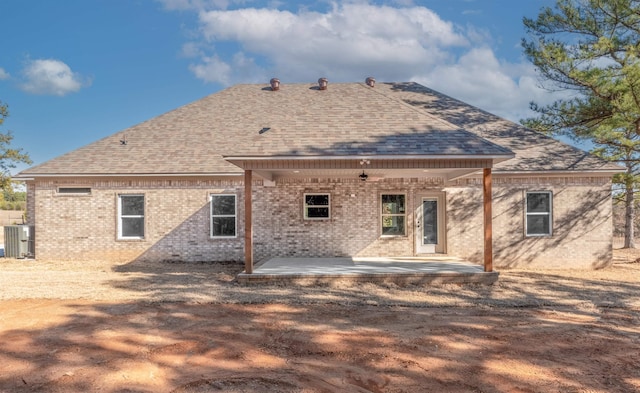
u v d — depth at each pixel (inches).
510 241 610.9
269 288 441.4
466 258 613.6
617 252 830.5
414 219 622.8
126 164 636.7
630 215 908.6
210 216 632.4
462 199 618.2
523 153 639.8
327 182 625.3
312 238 623.2
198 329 296.4
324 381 209.3
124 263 624.1
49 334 283.0
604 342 272.7
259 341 271.3
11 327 298.8
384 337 281.0
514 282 483.8
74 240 636.7
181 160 641.0
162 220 633.6
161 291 423.2
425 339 277.0
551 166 608.4
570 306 373.7
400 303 379.2
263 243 626.2
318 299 392.8
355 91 779.4
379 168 451.5
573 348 260.8
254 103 761.0
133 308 355.6
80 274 528.7
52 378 211.3
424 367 228.4
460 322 319.6
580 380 212.2
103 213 636.1
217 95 793.6
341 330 296.5
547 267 608.4
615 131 654.5
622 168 602.2
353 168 452.8
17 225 665.6
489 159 451.8
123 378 211.3
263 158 442.0
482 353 250.7
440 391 198.5
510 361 238.1
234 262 625.6
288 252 623.5
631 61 579.8
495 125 705.0
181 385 203.6
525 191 613.9
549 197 616.7
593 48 592.4
